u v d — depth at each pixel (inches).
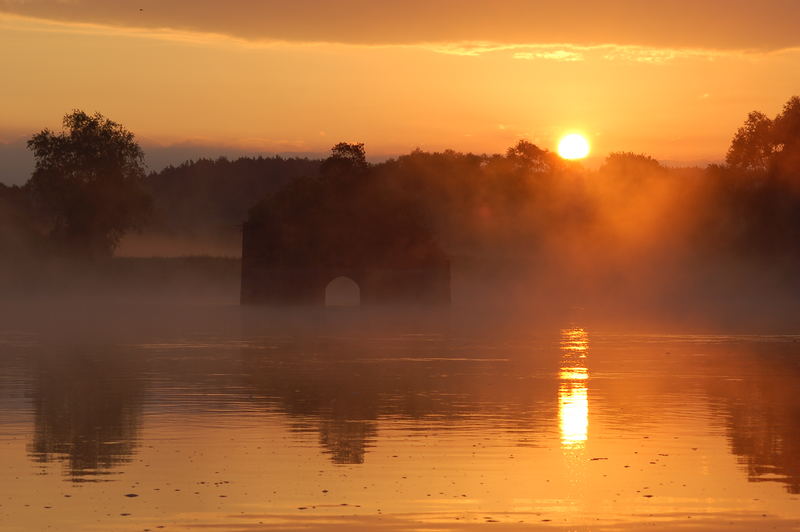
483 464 2223.2
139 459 2273.6
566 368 4252.0
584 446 2422.5
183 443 2461.9
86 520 1796.3
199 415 2896.2
